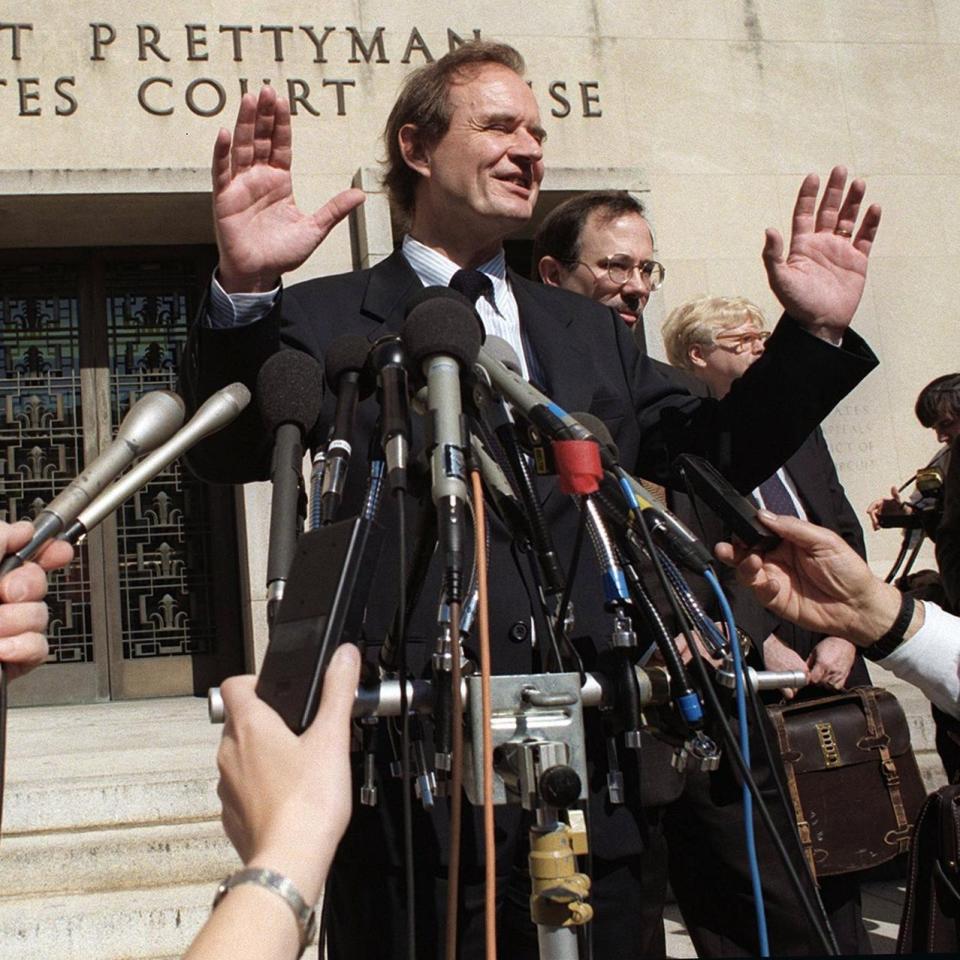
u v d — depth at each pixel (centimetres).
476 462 151
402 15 782
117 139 739
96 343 809
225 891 88
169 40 753
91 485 155
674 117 806
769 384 214
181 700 762
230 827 96
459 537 138
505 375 159
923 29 848
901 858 353
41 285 812
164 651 788
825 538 165
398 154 245
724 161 807
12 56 735
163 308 820
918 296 813
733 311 359
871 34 841
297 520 156
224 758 97
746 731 152
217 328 198
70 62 741
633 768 201
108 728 617
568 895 131
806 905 140
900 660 166
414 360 154
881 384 798
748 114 816
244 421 203
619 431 224
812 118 823
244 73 757
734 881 265
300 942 87
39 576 146
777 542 168
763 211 806
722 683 158
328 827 91
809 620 168
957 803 201
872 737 303
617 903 197
